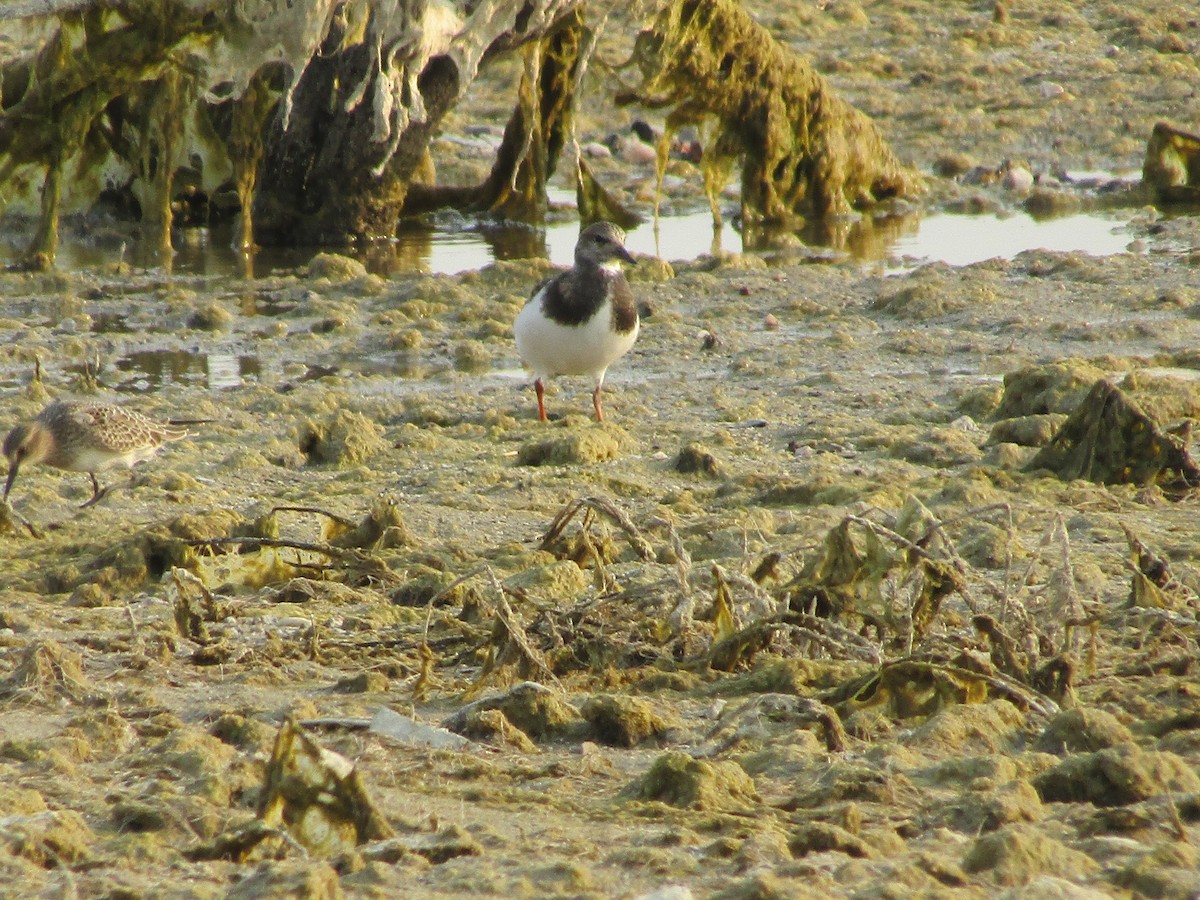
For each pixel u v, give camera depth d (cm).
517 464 1322
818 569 782
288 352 1836
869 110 3161
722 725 644
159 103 2372
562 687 726
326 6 2097
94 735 641
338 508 1149
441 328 1920
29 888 465
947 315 1900
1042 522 1026
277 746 524
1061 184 2736
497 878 467
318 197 2452
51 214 2258
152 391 1653
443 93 2416
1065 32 3591
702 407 1537
